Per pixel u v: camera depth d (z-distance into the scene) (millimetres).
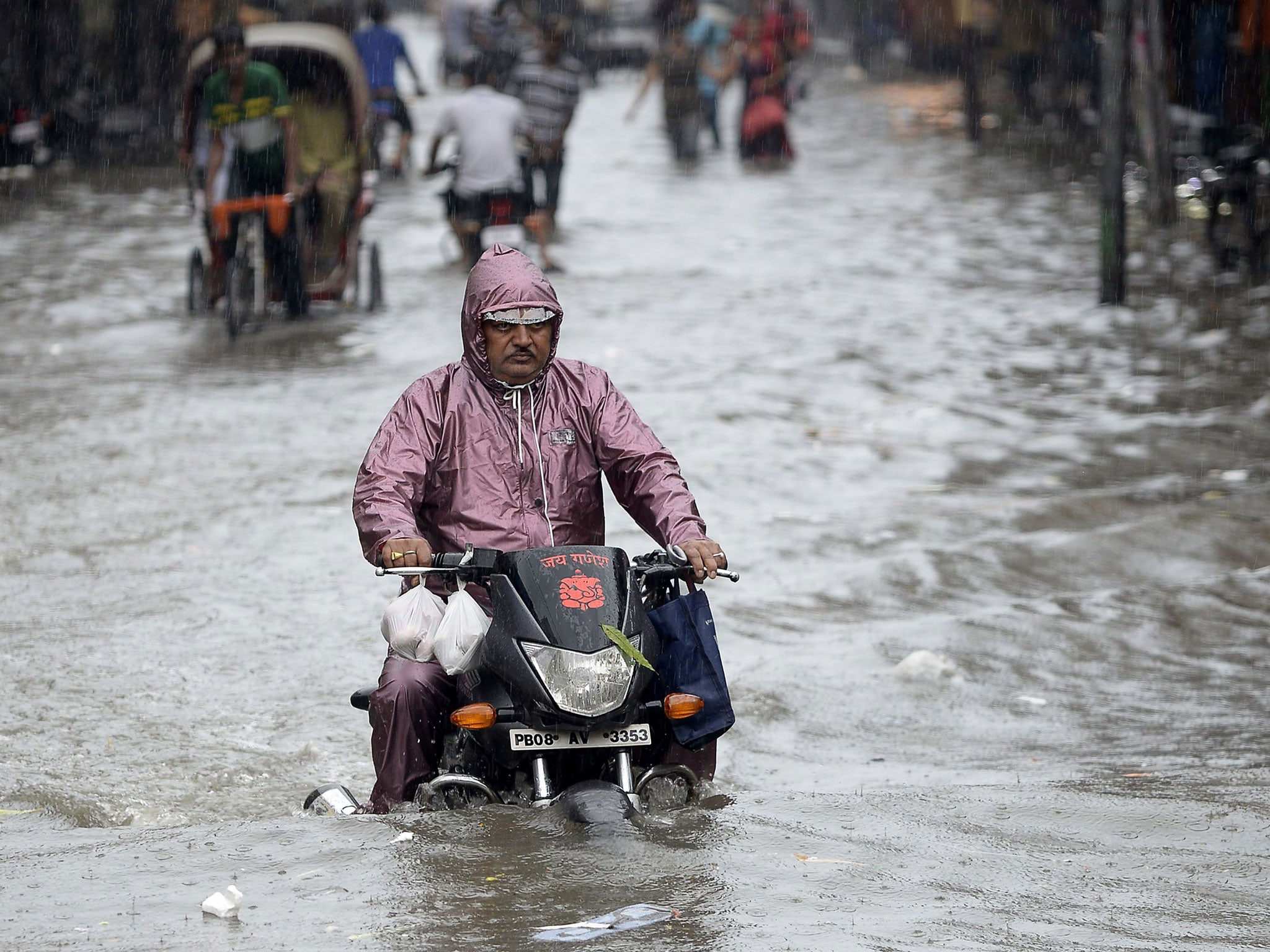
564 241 62656
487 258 14789
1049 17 95625
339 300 49938
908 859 12992
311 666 21312
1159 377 40594
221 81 45469
